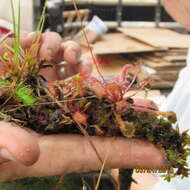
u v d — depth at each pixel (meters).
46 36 0.28
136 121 0.20
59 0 0.69
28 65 0.22
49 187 0.23
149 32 0.80
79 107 0.20
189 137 0.20
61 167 0.19
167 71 0.61
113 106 0.20
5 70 0.22
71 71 0.30
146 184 0.34
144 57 0.66
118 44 0.71
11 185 0.23
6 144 0.16
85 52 0.55
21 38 0.26
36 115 0.20
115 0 0.85
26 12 0.51
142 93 0.37
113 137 0.20
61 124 0.20
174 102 0.45
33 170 0.19
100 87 0.21
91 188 0.24
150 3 0.88
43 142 0.19
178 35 0.76
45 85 0.22
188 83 0.43
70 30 0.67
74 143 0.19
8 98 0.21
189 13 0.27
